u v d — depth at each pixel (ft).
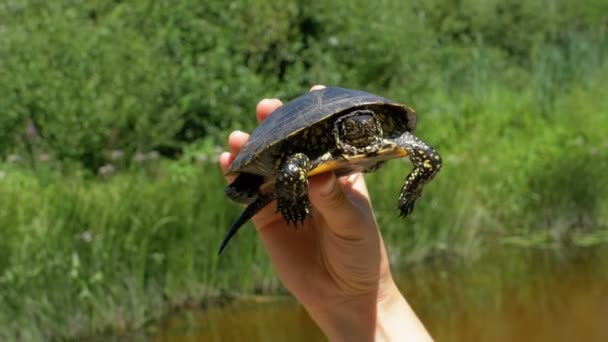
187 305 3.45
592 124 6.02
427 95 6.22
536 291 3.70
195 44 5.46
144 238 3.34
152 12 5.55
